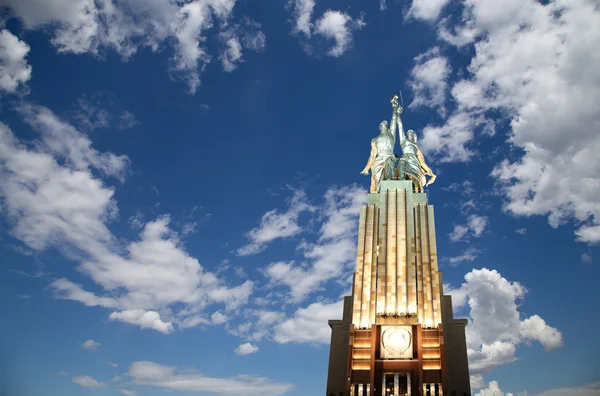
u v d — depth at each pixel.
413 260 67.56
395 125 82.69
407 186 73.44
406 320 63.00
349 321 66.25
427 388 58.81
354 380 60.50
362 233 71.44
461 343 61.91
